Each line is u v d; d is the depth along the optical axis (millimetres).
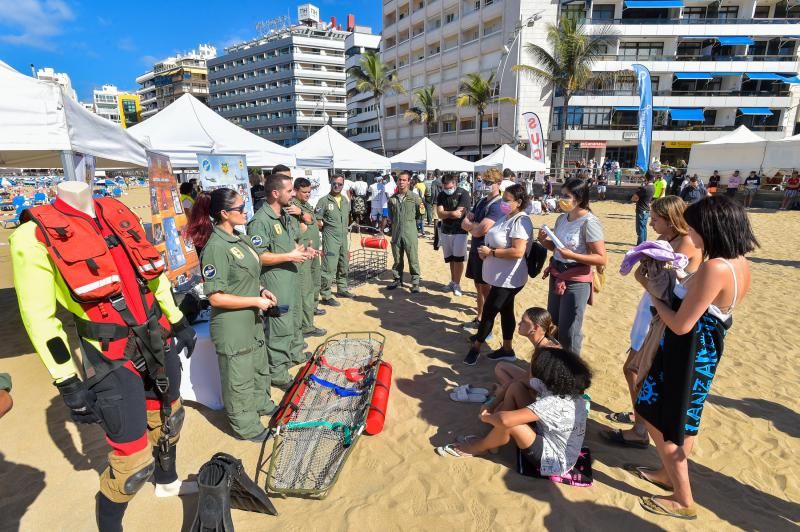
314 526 2377
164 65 107125
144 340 2041
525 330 3203
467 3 39750
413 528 2375
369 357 4383
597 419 3455
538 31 34281
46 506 2520
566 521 2418
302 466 2793
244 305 2795
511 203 3979
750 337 5262
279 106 78625
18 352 4492
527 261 4137
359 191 14945
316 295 5844
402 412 3533
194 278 5973
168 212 5602
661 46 34656
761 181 23250
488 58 38594
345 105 78812
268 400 3420
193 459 2910
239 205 2799
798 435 3275
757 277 8328
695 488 2701
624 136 34375
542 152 19703
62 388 1807
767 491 2697
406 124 50062
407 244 6906
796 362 4555
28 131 3352
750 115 34969
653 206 2918
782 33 33000
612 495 2625
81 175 3920
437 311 6105
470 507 2518
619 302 6703
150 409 2422
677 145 35062
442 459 2941
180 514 2471
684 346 2205
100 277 1864
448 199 6547
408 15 46906
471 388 3816
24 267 1735
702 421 3453
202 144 7441
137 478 2049
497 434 2770
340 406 3389
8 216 18312
